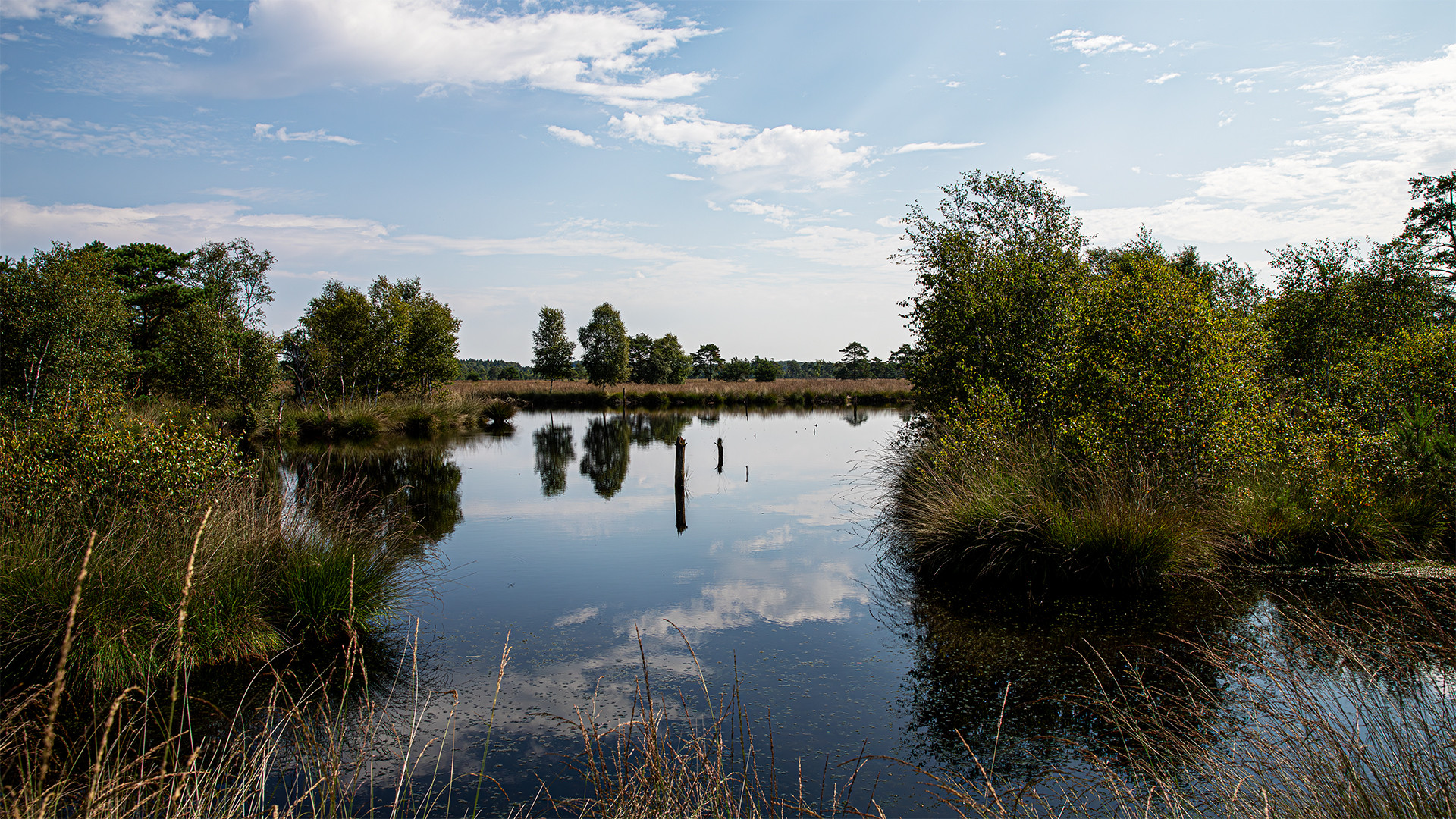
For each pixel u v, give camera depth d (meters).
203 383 21.47
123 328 15.96
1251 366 8.25
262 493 9.20
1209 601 6.12
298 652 5.47
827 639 5.91
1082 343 8.75
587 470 16.77
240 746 3.99
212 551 5.56
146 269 26.59
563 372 49.12
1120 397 7.88
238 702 4.60
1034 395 9.42
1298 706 3.30
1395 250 11.03
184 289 26.58
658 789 2.84
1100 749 3.93
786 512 11.71
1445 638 3.54
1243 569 6.84
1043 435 8.65
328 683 4.96
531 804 3.55
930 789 3.67
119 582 4.96
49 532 5.36
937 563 7.58
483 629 6.25
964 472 8.01
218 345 21.70
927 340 11.26
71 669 4.55
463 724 4.47
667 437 24.81
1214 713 4.16
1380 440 7.52
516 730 4.39
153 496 5.98
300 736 4.18
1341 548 6.95
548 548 9.26
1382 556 6.93
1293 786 2.80
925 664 5.28
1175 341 7.64
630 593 7.29
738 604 6.89
